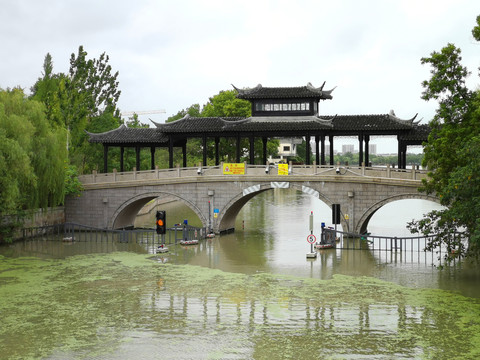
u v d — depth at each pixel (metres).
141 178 63.34
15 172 52.91
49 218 63.03
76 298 36.81
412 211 90.19
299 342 28.55
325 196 57.38
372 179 55.03
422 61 43.06
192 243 56.62
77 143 87.12
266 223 74.69
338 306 34.50
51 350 27.88
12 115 54.50
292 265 46.31
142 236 60.75
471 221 37.88
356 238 56.03
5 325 31.59
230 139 92.12
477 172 36.06
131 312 33.69
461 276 41.97
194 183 61.62
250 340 28.91
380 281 40.62
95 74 100.56
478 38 40.06
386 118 62.16
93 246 56.16
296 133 63.69
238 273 43.56
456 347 27.67
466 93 42.28
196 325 31.25
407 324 31.06
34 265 46.97
